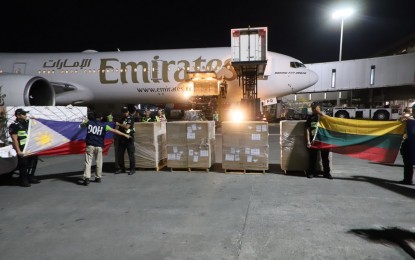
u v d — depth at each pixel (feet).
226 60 58.80
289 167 24.11
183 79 59.16
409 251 10.87
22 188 21.25
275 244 11.65
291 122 23.95
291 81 60.49
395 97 137.59
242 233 12.73
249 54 51.62
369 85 104.88
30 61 64.13
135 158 26.58
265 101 68.80
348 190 19.34
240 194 18.67
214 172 25.45
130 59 61.16
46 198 18.71
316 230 12.93
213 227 13.46
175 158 25.99
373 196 17.90
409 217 14.40
